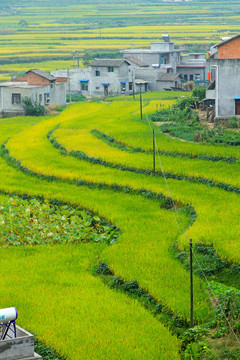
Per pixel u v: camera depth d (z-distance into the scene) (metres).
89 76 119.69
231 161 55.00
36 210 43.22
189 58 143.75
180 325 27.86
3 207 43.41
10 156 64.31
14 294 30.36
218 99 69.50
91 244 38.50
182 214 43.38
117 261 34.44
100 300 29.69
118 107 96.62
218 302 29.22
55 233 40.06
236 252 34.00
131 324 27.14
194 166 53.69
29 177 56.12
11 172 58.50
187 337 26.36
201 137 62.91
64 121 85.00
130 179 51.62
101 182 51.50
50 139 72.19
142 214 43.31
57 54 187.12
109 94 118.50
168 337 25.97
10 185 52.91
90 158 59.44
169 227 40.41
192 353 24.89
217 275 33.12
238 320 27.31
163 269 33.12
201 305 28.94
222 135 63.12
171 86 121.75
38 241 39.44
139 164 55.12
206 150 57.94
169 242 37.62
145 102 100.94
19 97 102.19
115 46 197.75
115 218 42.31
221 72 68.81
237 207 42.78
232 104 69.38
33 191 50.34
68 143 67.44
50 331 26.28
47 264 34.97
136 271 32.84
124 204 45.75
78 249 37.56
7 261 35.59
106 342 25.45
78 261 35.56
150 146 61.12
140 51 133.00
